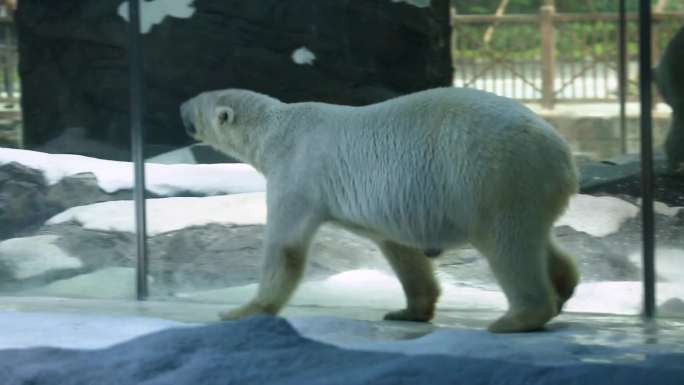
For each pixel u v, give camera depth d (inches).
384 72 406.0
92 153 428.5
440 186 287.0
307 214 312.2
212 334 273.1
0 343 277.4
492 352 249.8
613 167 363.9
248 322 282.4
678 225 345.4
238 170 412.8
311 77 419.5
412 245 302.5
